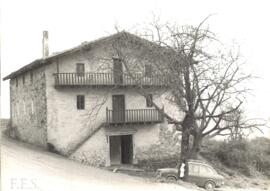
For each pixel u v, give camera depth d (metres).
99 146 29.12
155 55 22.55
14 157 22.59
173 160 31.36
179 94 22.03
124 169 27.30
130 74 23.27
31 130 32.19
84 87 29.28
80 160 28.17
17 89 37.00
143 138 31.08
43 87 28.95
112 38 25.33
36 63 28.33
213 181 22.39
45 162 23.06
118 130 30.05
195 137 22.06
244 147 34.56
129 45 24.89
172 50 21.34
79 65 29.30
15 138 37.16
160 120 30.86
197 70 21.33
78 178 19.33
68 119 28.91
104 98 28.42
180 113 32.19
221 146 34.44
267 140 41.00
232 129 22.25
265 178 31.72
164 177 22.36
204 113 21.53
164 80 21.97
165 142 31.77
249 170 32.28
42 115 29.28
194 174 22.39
